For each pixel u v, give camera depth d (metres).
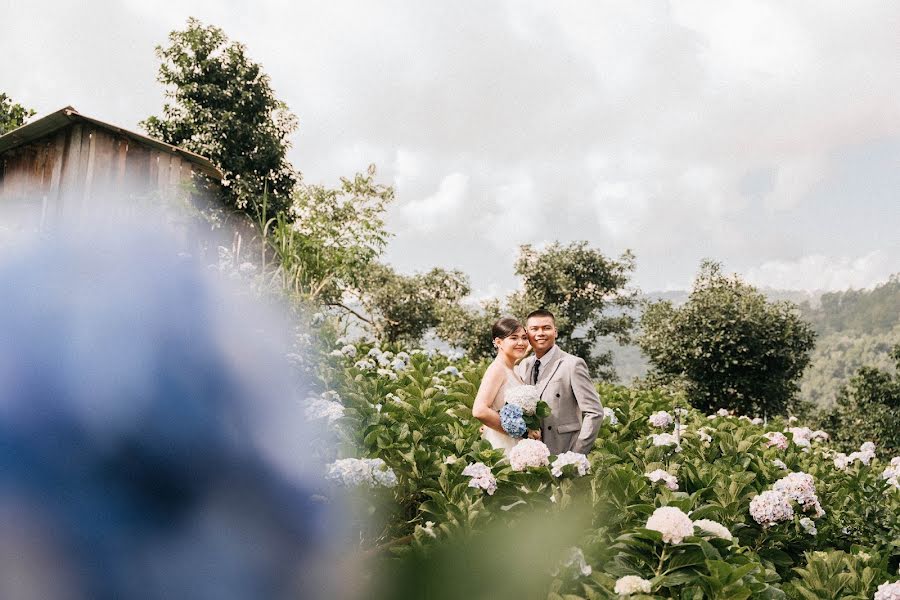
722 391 29.11
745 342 28.77
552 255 46.03
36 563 0.65
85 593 0.66
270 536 0.75
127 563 0.67
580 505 3.23
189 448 0.71
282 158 27.91
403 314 45.12
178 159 9.94
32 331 0.67
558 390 4.59
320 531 0.79
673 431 5.69
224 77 27.77
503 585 1.31
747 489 4.89
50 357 0.68
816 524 4.77
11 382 0.67
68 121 8.87
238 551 0.72
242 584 0.72
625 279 46.50
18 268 0.69
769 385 28.67
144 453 0.69
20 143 9.60
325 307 6.43
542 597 1.46
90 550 0.67
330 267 7.97
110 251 0.73
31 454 0.66
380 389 5.65
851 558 3.83
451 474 3.83
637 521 3.26
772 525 4.05
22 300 0.68
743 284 31.33
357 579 0.83
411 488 3.68
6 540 0.65
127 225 0.75
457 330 41.47
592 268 45.81
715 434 6.17
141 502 0.69
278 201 26.39
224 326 0.76
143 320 0.71
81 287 0.70
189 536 0.70
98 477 0.67
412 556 1.00
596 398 4.56
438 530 2.79
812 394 177.62
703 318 29.22
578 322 45.56
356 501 1.19
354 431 4.01
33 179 9.43
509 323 4.62
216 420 0.73
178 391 0.72
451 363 9.27
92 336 0.69
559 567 2.35
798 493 4.37
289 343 0.83
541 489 3.48
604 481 3.43
